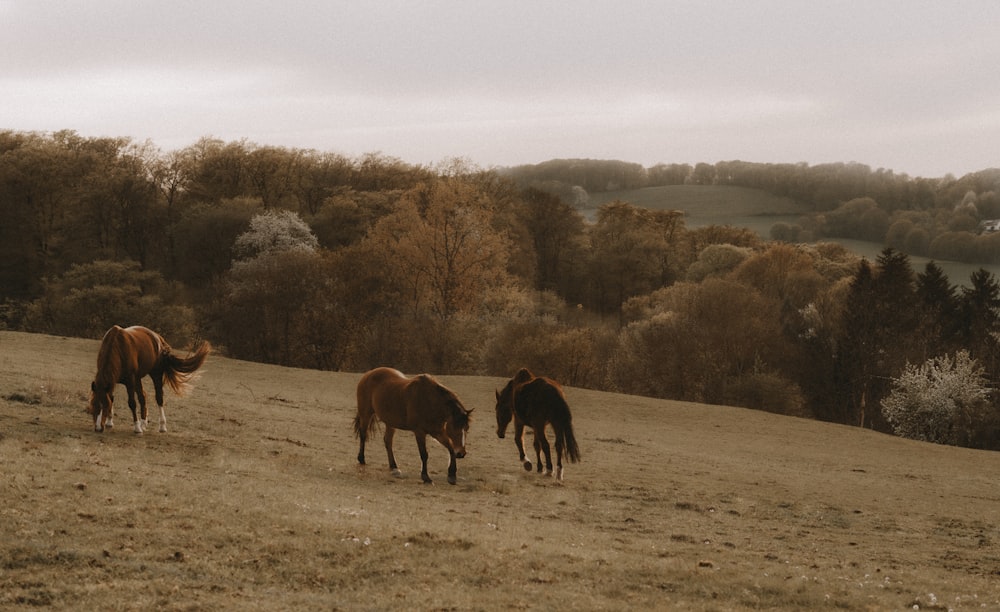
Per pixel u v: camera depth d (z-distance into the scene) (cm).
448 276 7512
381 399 1966
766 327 7219
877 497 2458
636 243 11794
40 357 3519
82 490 1248
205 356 2088
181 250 9562
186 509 1227
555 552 1274
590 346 6738
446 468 2209
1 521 1058
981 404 6500
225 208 9494
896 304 7862
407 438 2716
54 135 11031
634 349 7388
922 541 1798
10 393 2167
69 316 7125
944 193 18888
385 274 7588
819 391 7744
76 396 2339
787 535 1728
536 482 2139
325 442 2395
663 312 7875
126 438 1855
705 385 7025
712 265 11162
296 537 1172
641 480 2352
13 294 9412
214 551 1080
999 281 8731
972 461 3800
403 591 1020
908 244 16775
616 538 1502
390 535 1234
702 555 1405
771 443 3819
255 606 904
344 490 1647
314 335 7169
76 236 9781
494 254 7788
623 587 1138
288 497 1430
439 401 1902
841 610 1121
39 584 902
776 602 1140
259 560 1070
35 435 1684
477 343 6838
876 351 7712
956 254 15938
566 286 12406
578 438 3262
